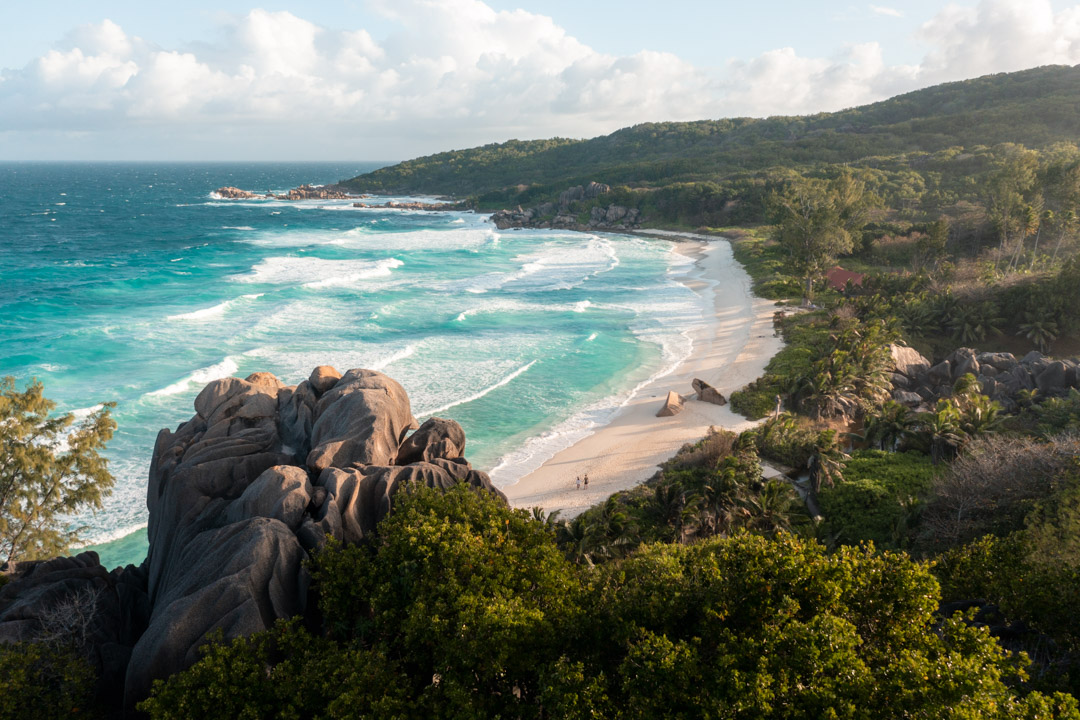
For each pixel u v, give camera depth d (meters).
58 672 18.11
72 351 66.12
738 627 16.70
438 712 16.00
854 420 51.94
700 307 90.69
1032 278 68.75
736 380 61.69
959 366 56.19
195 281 101.81
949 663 13.73
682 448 47.78
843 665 14.05
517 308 89.19
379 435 27.28
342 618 19.81
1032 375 52.44
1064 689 15.41
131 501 40.44
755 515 34.72
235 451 25.80
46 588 21.36
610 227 183.88
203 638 18.22
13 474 28.28
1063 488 29.41
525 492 43.31
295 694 16.42
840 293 88.62
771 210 113.94
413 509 21.58
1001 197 91.50
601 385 62.00
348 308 86.31
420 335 75.31
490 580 19.03
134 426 49.72
